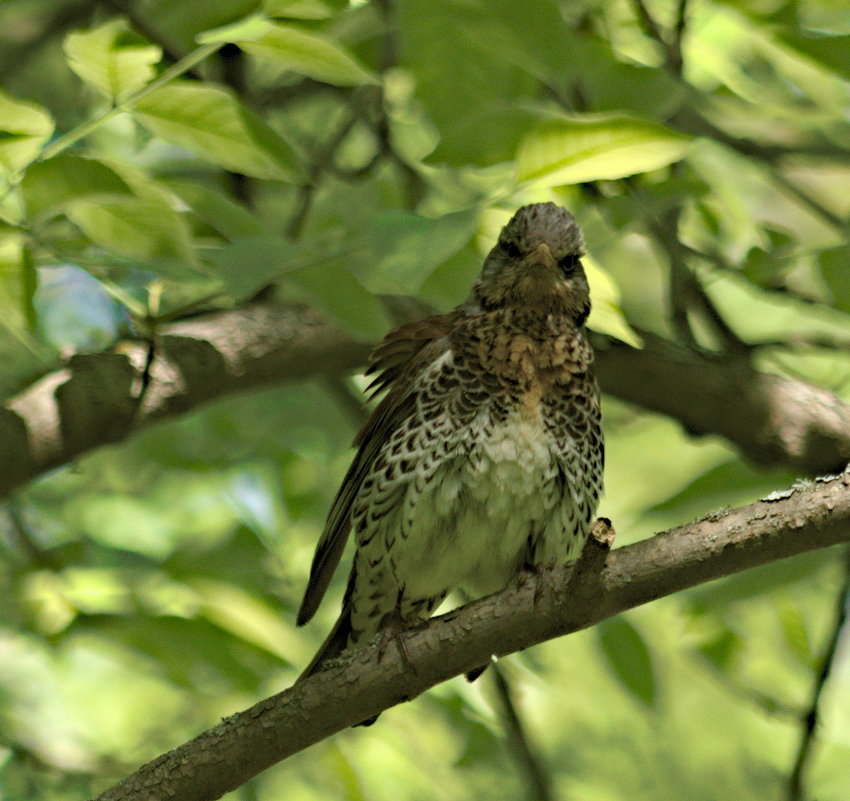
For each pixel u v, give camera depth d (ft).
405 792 34.60
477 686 35.78
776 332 47.55
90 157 20.90
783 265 31.48
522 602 22.81
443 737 38.68
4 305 23.72
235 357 30.73
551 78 26.96
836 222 35.40
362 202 31.12
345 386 40.16
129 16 29.37
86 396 28.58
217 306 31.53
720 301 48.44
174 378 29.81
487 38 26.32
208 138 22.54
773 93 34.17
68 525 38.83
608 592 22.04
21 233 21.71
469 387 29.04
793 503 21.75
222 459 40.47
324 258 23.90
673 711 52.31
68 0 40.27
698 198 32.91
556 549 29.63
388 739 34.24
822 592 37.70
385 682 22.95
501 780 42.22
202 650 29.12
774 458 33.94
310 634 40.55
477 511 28.96
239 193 37.06
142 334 26.53
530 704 48.14
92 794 34.88
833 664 30.30
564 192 32.09
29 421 28.07
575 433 29.53
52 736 37.88
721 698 52.39
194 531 38.75
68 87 41.52
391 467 29.32
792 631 30.48
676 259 33.78
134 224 22.48
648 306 49.34
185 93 21.81
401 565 29.96
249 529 33.53
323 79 23.02
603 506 49.42
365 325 24.82
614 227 30.86
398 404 29.96
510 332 29.17
